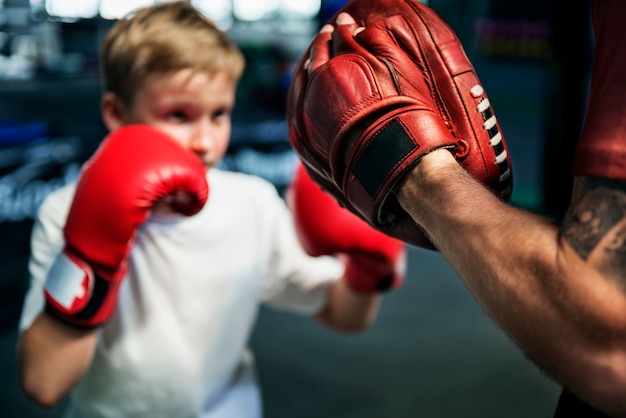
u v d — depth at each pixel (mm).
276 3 13148
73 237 1181
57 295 1181
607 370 521
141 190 1150
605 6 570
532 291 544
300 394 2975
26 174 5430
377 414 2818
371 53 741
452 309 3855
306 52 805
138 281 1354
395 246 1534
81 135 7188
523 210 603
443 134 668
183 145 1302
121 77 1300
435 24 753
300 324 3660
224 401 1465
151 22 1277
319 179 802
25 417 2738
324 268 1638
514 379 3096
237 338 1461
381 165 668
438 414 2816
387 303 3941
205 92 1276
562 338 533
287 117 827
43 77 13898
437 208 621
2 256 4340
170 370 1365
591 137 560
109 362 1345
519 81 11031
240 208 1457
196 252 1384
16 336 3406
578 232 545
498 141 734
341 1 9898
